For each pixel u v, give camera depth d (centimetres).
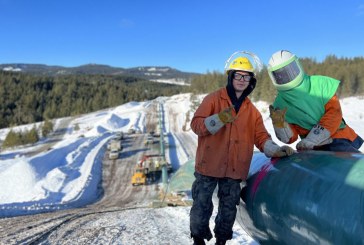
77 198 2842
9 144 8200
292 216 261
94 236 700
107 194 3111
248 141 343
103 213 1252
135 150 5125
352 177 229
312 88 347
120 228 777
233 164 339
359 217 205
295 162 296
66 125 10925
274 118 347
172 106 11731
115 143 5112
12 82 15900
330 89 343
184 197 1470
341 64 9381
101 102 15950
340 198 222
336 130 347
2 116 14200
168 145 5444
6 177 3139
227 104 340
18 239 720
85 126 10556
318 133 336
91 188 3238
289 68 344
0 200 2756
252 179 340
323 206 231
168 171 3747
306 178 262
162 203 1479
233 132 338
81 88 16600
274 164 323
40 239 703
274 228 291
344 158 260
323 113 348
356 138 365
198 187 349
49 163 3838
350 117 5191
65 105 15250
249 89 343
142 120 9581
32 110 14838
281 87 354
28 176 3152
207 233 349
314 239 238
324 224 226
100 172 3900
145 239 645
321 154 288
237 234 624
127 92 17162
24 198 2792
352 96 7619
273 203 288
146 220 902
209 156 342
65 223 941
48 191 2939
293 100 354
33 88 16000
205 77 13738
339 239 213
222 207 346
